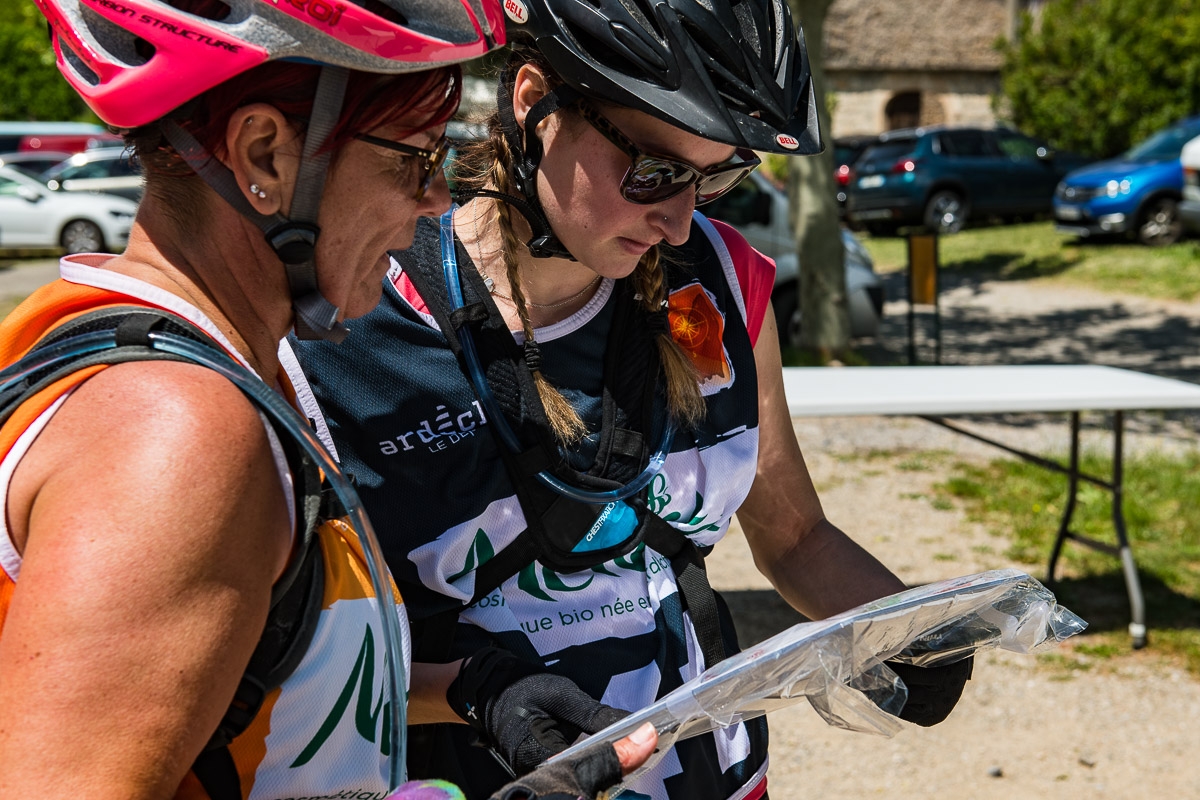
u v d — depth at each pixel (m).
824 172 8.41
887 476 6.08
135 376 0.77
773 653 1.01
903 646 1.14
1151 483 5.77
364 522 0.85
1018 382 4.16
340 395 1.24
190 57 0.78
